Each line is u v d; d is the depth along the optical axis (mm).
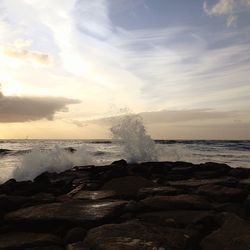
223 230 4250
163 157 17766
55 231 4613
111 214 4895
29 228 4777
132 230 4023
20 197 5969
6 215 5086
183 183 8016
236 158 20641
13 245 4090
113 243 3645
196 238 3975
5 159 19453
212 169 10859
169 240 3748
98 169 10906
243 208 5586
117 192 7039
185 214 4980
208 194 6477
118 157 17891
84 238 4117
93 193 6914
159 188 7062
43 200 5980
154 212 5176
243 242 3748
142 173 9992
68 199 6418
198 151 26656
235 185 7621
